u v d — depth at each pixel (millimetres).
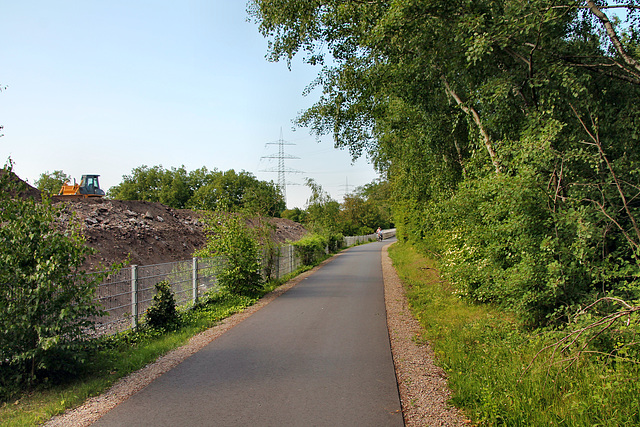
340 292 13133
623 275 5195
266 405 4340
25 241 5312
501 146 6848
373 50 9844
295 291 13602
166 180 57438
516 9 5953
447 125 10750
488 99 7195
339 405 4316
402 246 33500
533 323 6227
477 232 7410
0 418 4285
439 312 8812
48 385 5141
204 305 10789
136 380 5258
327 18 9750
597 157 5488
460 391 4457
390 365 5660
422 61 8367
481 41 5938
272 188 17203
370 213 72250
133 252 15711
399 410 4180
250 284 12523
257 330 8023
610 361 4344
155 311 8117
